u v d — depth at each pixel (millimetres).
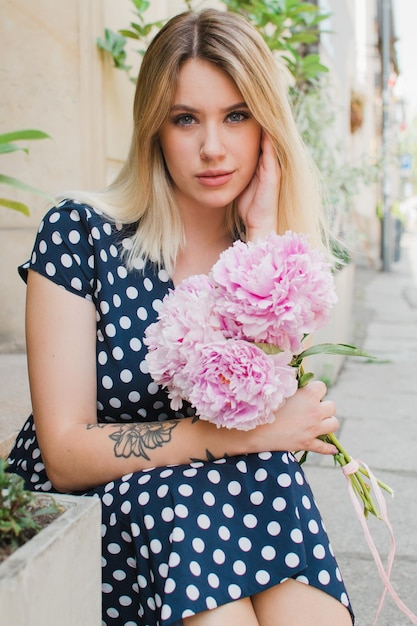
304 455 1584
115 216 1630
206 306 1321
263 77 1611
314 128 4492
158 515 1342
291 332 1299
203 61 1576
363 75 14984
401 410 4398
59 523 1028
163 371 1334
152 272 1608
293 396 1463
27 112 3521
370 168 5375
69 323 1532
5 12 3482
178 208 1679
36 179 3529
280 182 1788
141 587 1348
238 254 1337
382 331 7395
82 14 3465
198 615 1271
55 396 1489
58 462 1451
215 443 1414
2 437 2096
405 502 2973
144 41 3918
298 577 1371
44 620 962
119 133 3865
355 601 2227
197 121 1614
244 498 1383
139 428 1447
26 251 3518
